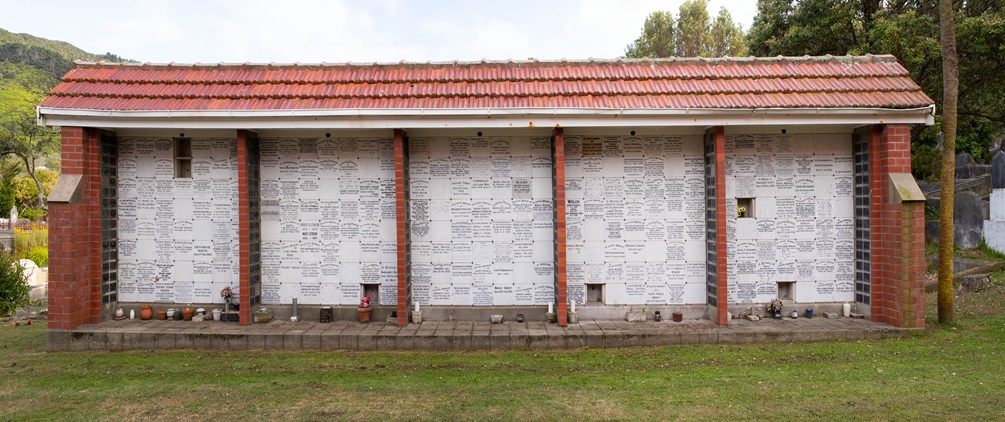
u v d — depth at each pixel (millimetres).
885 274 10477
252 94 10398
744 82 10789
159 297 11234
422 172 11219
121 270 11227
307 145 11219
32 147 33188
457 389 7660
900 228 10070
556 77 11008
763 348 9570
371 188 11219
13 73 81625
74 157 10234
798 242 11164
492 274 11250
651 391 7488
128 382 8125
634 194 11172
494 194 11219
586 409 6883
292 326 10578
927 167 24312
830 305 11188
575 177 11180
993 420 6312
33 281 19484
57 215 10047
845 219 11164
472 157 11219
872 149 10562
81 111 9812
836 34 19078
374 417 6691
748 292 11180
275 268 11242
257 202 11125
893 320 10273
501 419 6613
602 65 11492
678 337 9938
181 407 7078
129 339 9984
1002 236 16719
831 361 8742
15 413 6973
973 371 8023
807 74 10992
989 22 15852
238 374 8508
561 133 10469
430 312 11172
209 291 11203
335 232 11250
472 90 10586
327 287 11258
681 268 11203
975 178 22156
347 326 10625
